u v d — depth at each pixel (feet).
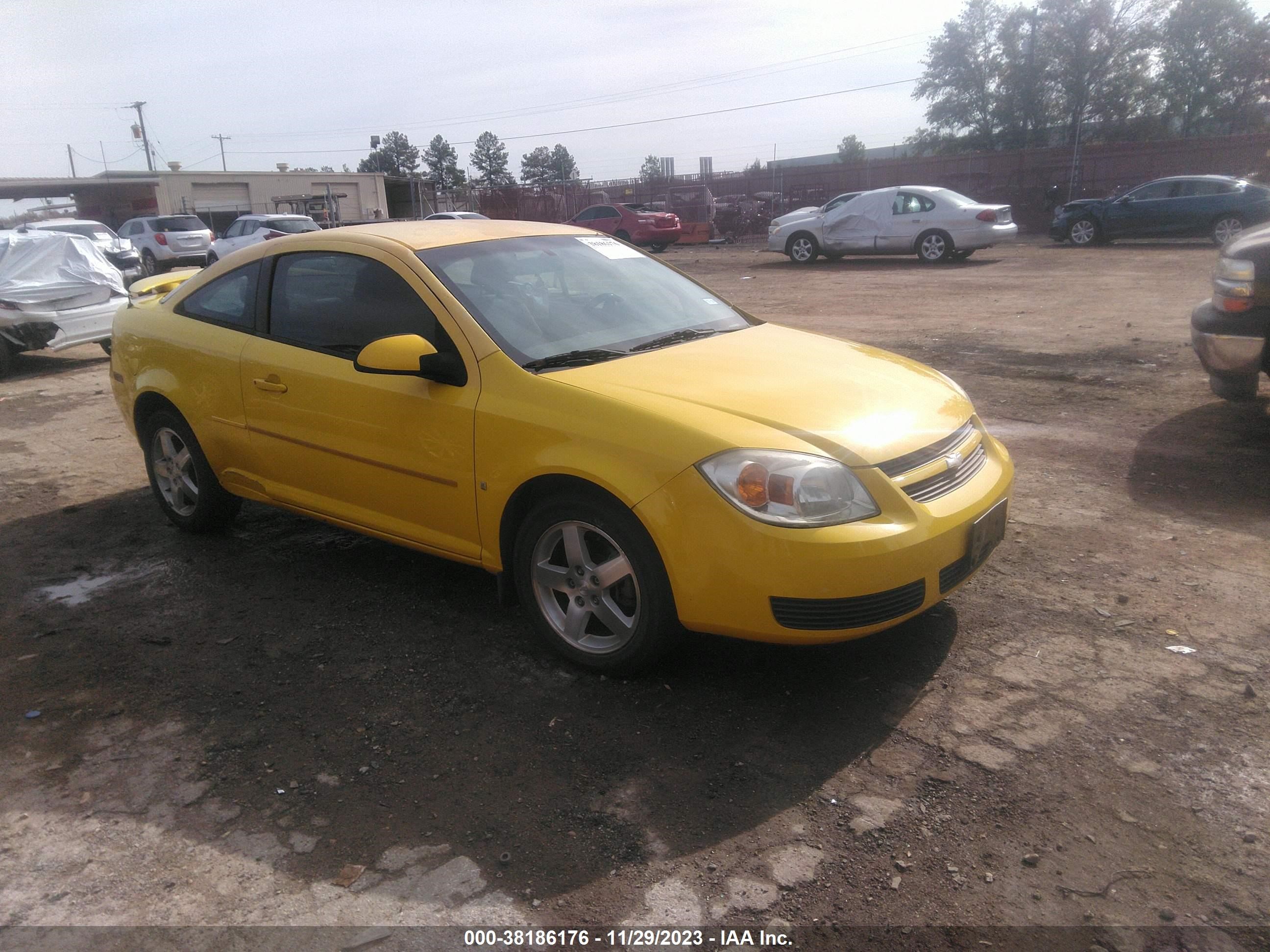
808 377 11.28
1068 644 11.35
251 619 12.96
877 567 9.41
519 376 10.96
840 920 7.34
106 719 10.60
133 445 22.82
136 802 9.10
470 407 11.17
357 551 15.29
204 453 15.14
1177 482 16.76
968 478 10.96
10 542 16.38
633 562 10.14
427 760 9.57
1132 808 8.44
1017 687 10.48
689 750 9.57
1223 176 68.95
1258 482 16.48
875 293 47.34
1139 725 9.65
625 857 8.09
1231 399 18.78
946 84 185.68
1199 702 10.00
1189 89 172.65
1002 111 180.14
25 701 11.09
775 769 9.21
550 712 10.37
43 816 8.95
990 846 8.05
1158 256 59.52
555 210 130.82
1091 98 174.19
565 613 11.37
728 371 11.27
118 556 15.51
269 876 8.02
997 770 9.03
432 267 12.26
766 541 9.30
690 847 8.18
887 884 7.68
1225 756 9.09
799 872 7.84
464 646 11.93
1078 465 18.03
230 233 83.25
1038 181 104.78
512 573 11.73
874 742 9.57
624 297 13.43
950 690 10.47
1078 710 9.97
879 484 9.77
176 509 16.29
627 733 9.92
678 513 9.62
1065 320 35.19
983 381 25.61
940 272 56.65
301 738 10.07
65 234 35.42
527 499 11.16
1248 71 167.22
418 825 8.60
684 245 101.04
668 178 127.85
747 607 9.53
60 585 14.43
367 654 11.84
